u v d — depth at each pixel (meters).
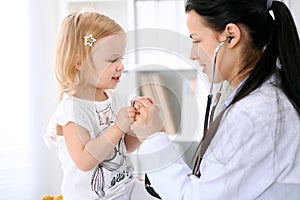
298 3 1.95
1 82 1.83
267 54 0.91
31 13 1.94
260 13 0.91
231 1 0.89
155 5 1.96
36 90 1.95
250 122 0.84
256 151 0.84
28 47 1.93
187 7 0.95
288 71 0.90
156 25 1.96
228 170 0.84
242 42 0.92
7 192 1.86
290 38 0.91
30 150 1.94
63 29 1.01
